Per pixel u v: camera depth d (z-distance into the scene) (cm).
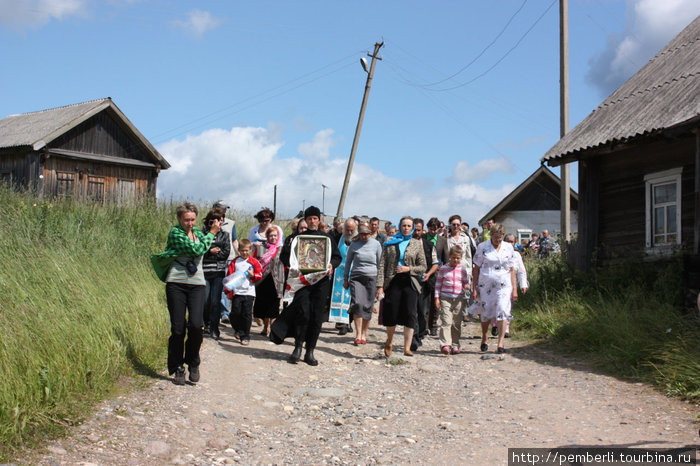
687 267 904
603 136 1218
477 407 621
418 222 909
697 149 942
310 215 826
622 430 520
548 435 514
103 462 411
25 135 2148
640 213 1251
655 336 806
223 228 918
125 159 2344
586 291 1184
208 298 915
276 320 809
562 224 1630
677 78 1258
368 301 902
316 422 566
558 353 905
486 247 932
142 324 758
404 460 460
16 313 573
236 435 514
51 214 1131
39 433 438
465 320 1314
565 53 1631
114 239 1174
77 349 574
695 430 509
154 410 536
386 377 764
